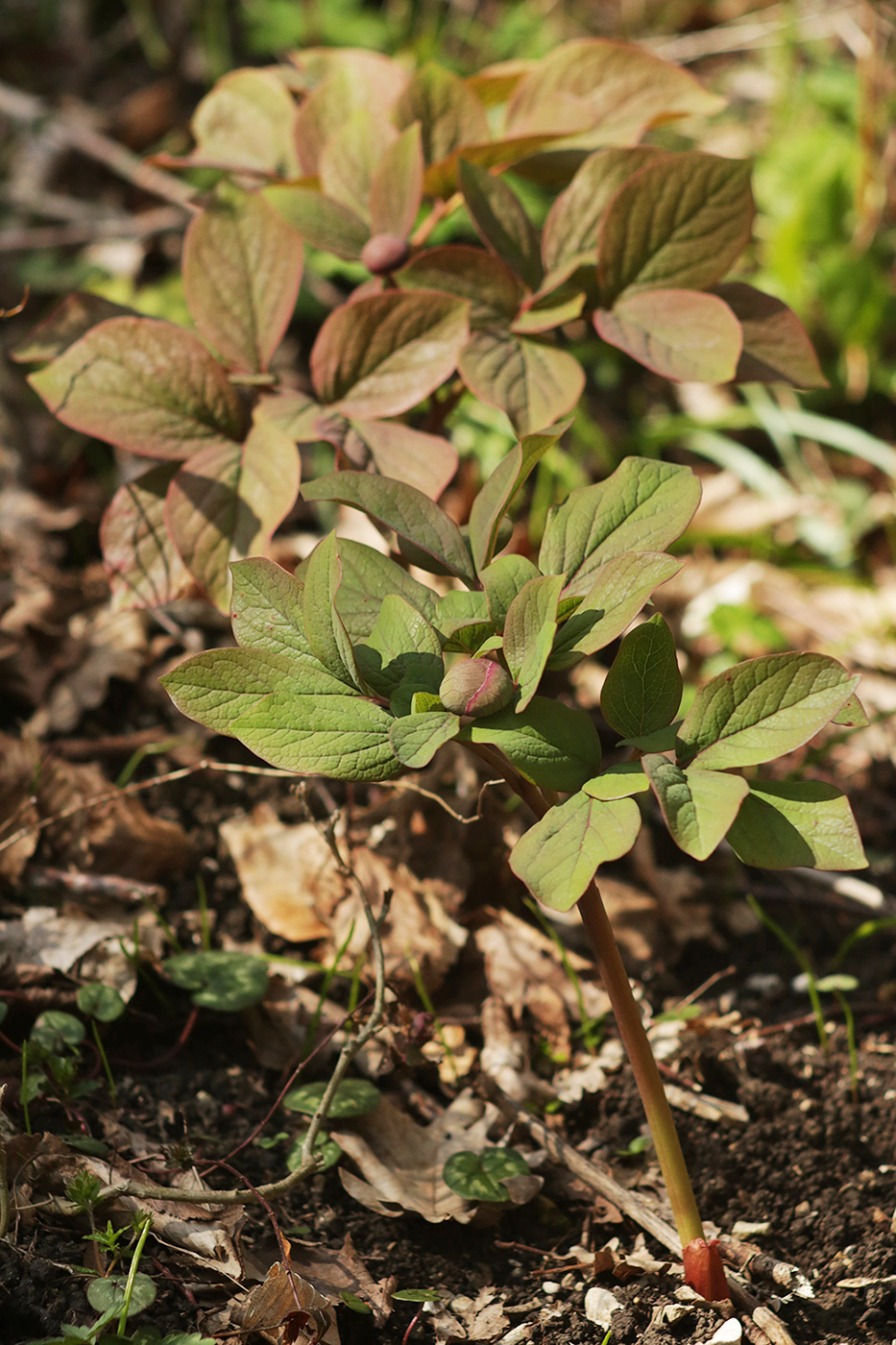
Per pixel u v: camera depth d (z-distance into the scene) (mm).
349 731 1960
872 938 2303
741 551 2680
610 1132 2156
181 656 2379
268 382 2156
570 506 2002
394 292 2123
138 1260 2023
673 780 1940
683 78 2207
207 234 2158
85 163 3291
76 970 2162
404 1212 2098
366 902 2064
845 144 2984
